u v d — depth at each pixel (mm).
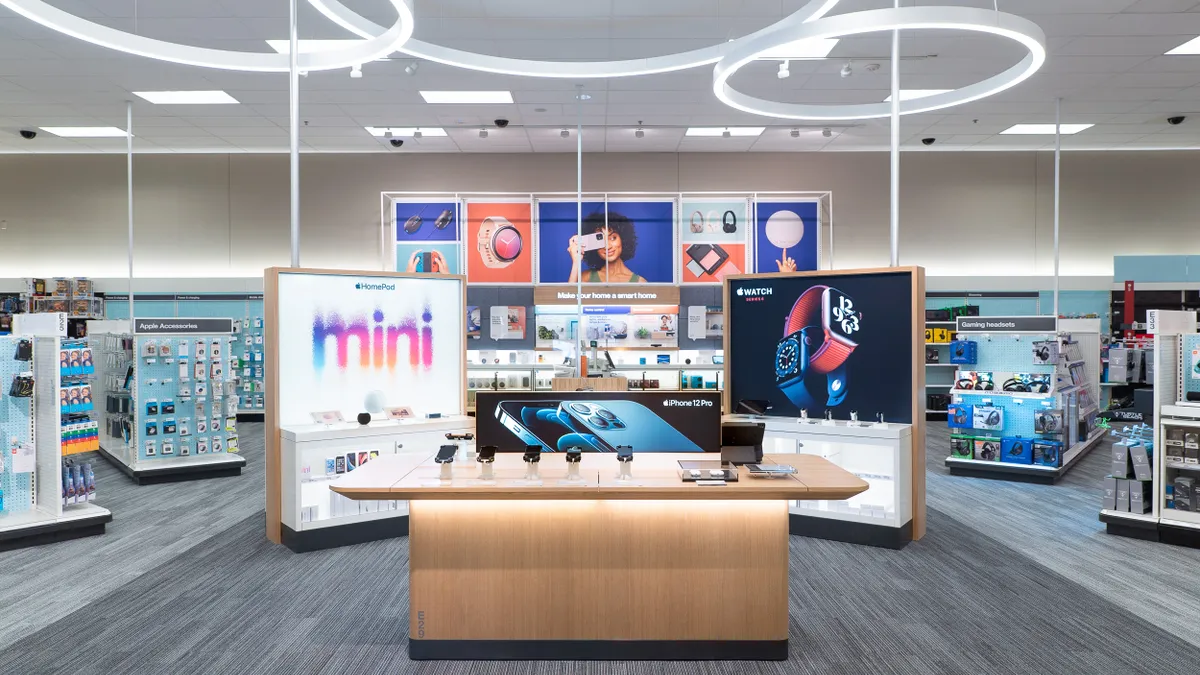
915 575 4883
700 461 3961
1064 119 10648
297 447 5316
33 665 3555
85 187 12852
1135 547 5508
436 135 11406
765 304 6480
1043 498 7105
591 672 3514
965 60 8164
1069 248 13000
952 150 12859
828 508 5789
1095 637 3877
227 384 8422
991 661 3598
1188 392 5660
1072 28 7242
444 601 3646
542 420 4145
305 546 5379
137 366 7852
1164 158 12906
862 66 8312
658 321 10750
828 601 4414
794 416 6301
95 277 12734
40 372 5770
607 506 3660
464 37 7512
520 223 11648
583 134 11383
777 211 11766
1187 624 4047
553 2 6699
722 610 3646
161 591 4574
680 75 8578
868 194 12805
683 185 12703
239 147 12242
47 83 8773
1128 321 12289
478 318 10586
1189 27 7223
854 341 5992
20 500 5758
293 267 5758
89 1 6574
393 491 3400
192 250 12867
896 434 5418
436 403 6504
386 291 6230
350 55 5977
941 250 13000
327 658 3646
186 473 7965
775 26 5895
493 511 3658
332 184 12742
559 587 3652
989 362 8258
